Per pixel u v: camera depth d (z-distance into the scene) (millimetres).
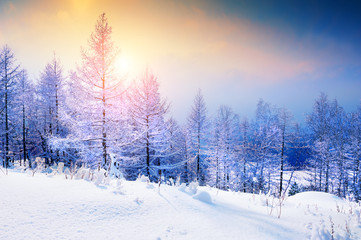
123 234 2217
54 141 11703
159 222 2646
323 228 2818
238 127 36281
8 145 18859
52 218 2283
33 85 22172
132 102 15156
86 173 4387
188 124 23344
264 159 24438
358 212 3758
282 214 4012
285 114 22344
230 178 23859
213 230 2598
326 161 23609
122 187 3824
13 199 2557
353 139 24438
